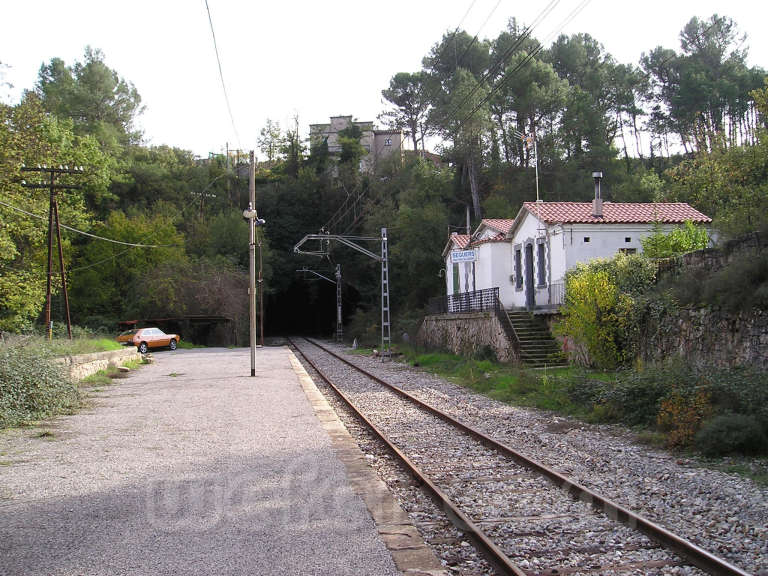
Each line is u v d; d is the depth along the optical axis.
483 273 33.62
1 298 32.44
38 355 15.16
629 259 20.80
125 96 82.00
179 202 71.25
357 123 90.06
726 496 7.27
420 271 53.75
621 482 8.08
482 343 28.77
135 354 32.00
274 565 5.03
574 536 5.95
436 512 6.78
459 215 59.56
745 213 18.98
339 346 52.16
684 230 23.86
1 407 12.13
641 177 48.84
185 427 11.80
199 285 53.41
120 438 10.77
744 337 14.31
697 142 45.66
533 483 8.00
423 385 20.67
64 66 77.62
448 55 59.66
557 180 52.88
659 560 5.34
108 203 64.25
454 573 5.14
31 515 6.42
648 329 18.31
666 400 11.58
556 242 26.61
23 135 30.86
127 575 4.84
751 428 9.38
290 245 74.88
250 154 23.73
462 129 52.41
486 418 13.63
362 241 67.44
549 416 13.68
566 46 63.50
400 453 9.44
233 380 21.09
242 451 9.52
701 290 16.48
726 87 51.78
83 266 53.03
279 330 90.31
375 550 5.35
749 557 5.43
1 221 31.62
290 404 14.89
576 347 21.98
